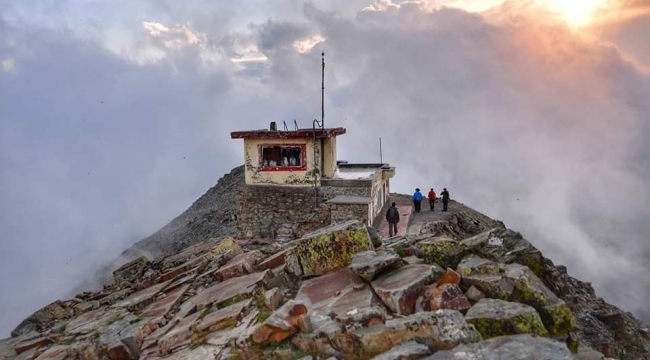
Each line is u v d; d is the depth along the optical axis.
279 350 8.88
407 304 9.27
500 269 9.73
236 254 16.36
